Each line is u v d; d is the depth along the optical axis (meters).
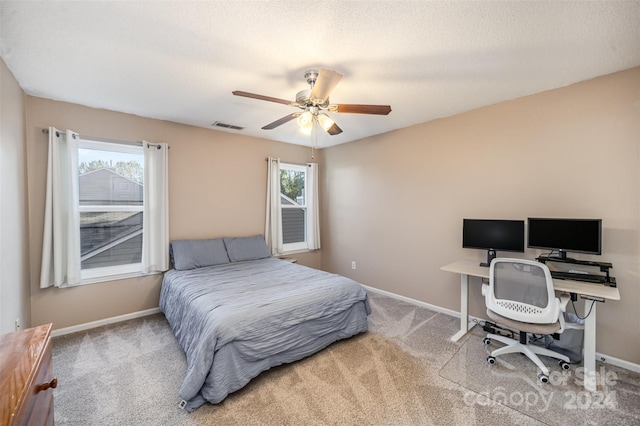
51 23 1.59
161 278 3.39
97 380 2.07
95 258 3.06
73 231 2.78
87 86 2.45
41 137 2.69
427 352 2.48
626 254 2.19
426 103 2.86
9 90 2.12
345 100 2.76
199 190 3.73
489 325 2.87
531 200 2.66
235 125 3.64
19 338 1.14
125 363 2.29
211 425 1.67
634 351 2.17
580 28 1.65
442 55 1.95
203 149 3.75
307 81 2.28
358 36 1.73
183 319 2.39
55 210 2.69
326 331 2.47
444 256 3.35
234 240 3.88
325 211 4.98
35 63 2.05
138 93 2.61
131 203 3.28
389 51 1.90
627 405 1.82
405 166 3.73
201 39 1.76
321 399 1.89
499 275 2.25
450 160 3.25
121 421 1.69
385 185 3.99
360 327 2.75
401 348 2.55
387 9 1.48
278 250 4.42
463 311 2.82
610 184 2.25
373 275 4.18
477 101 2.81
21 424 0.78
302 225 5.00
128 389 1.97
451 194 3.26
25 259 2.48
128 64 2.07
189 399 1.76
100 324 2.99
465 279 2.82
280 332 2.14
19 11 1.48
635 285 2.16
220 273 3.13
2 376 0.89
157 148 3.32
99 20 1.57
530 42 1.80
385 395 1.93
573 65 2.10
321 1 1.42
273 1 1.42
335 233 4.79
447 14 1.52
